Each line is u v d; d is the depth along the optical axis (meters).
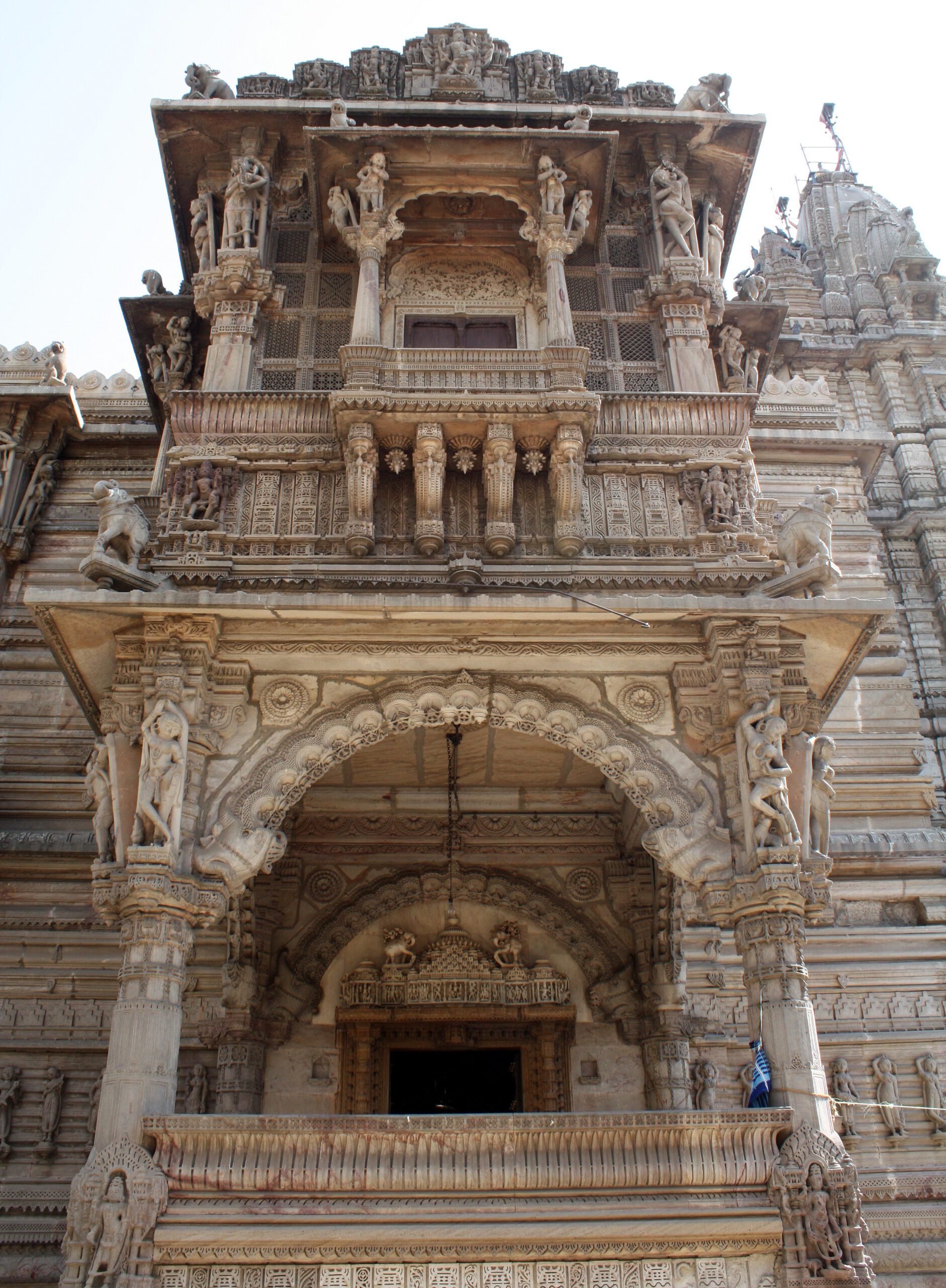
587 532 13.09
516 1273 8.76
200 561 12.43
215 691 11.23
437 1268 8.73
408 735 13.84
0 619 17.92
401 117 15.55
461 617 11.09
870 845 16.70
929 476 27.08
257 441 13.50
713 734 11.23
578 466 13.06
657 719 11.41
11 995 14.84
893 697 18.42
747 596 11.37
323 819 15.52
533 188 14.97
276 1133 8.91
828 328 31.64
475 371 13.39
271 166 15.98
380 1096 14.47
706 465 13.52
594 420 13.13
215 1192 8.77
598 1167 8.98
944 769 22.83
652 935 14.75
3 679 17.47
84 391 20.02
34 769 16.64
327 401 13.59
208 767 10.95
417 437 12.98
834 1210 8.85
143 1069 9.22
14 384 18.66
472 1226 8.71
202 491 13.02
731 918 10.58
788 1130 9.24
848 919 16.41
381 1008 14.59
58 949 15.12
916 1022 15.44
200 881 10.31
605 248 15.86
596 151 14.75
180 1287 8.55
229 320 14.55
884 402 28.89
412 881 15.38
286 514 13.13
